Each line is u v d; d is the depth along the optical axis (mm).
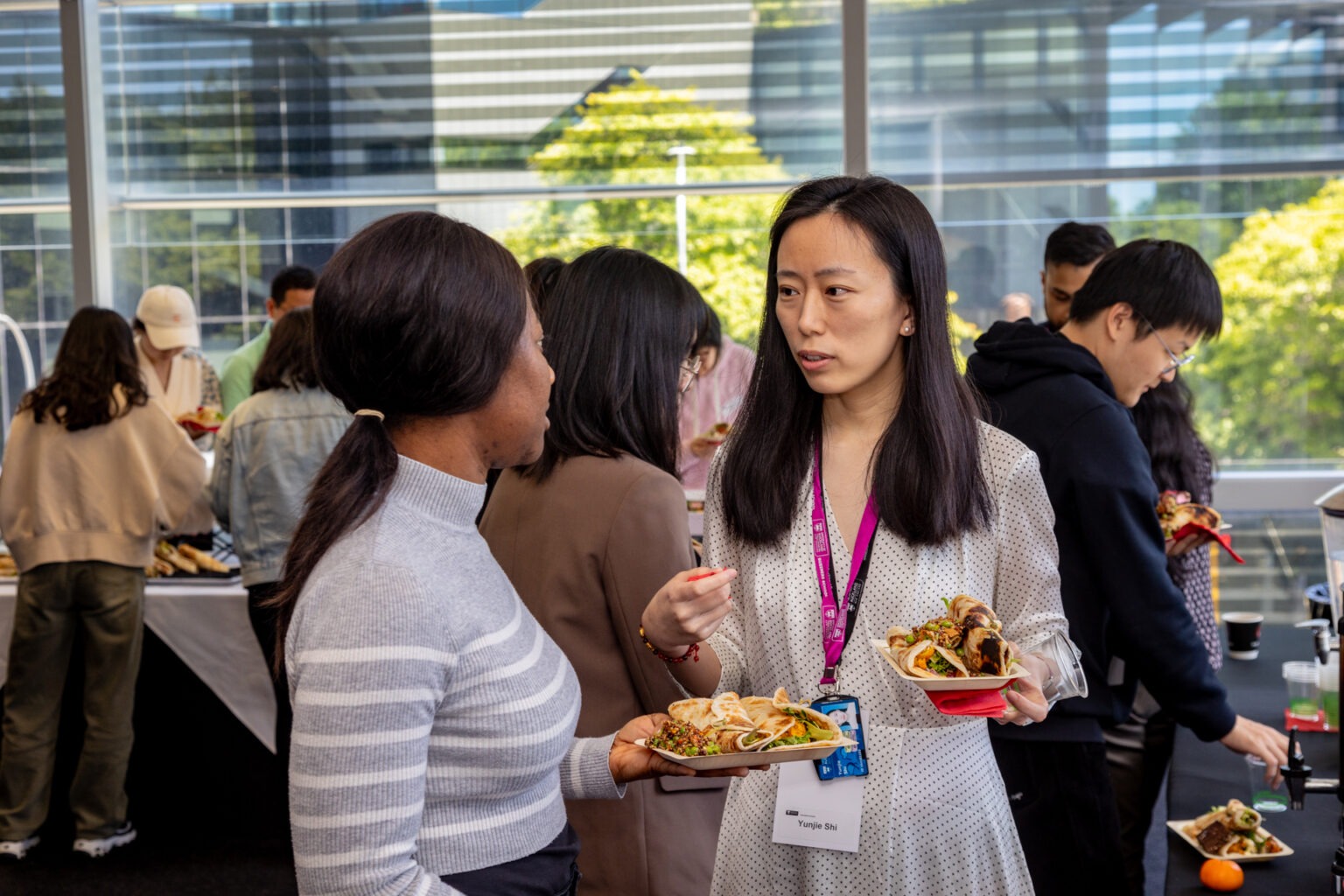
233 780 3531
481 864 966
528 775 979
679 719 1172
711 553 1465
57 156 5176
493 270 965
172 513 3307
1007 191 4805
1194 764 1993
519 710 957
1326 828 1677
